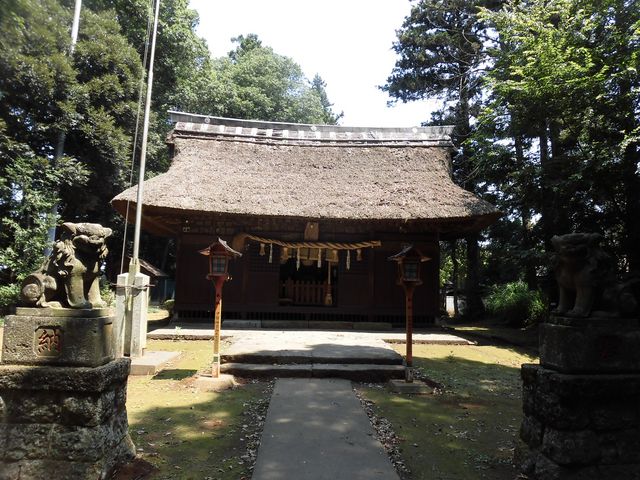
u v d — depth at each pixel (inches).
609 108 412.8
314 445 170.2
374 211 497.0
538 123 473.4
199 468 156.1
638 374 146.8
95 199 706.8
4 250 539.8
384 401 247.1
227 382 267.0
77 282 147.9
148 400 238.7
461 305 852.6
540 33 453.7
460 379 309.4
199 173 526.6
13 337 140.4
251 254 544.1
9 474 131.1
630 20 398.0
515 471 159.5
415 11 825.5
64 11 388.8
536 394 155.9
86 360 139.5
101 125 636.1
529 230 552.4
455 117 808.3
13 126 577.6
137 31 787.4
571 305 160.9
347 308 542.9
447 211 490.3
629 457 141.3
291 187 529.3
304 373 291.1
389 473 147.2
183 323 520.7
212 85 1010.1
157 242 973.2
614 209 447.8
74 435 133.6
